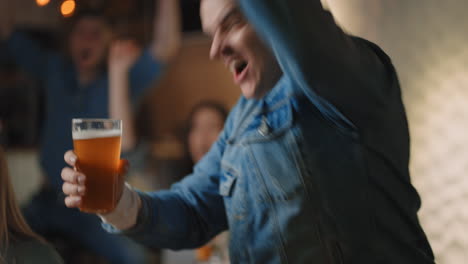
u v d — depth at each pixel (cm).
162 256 283
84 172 98
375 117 98
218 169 130
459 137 214
